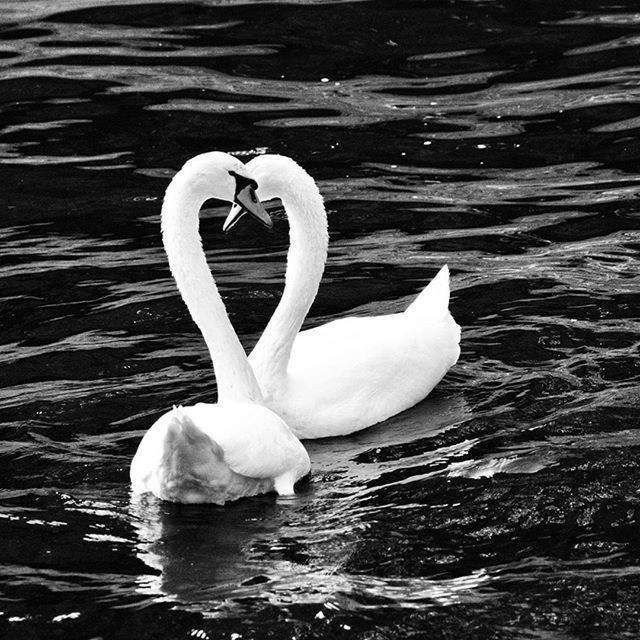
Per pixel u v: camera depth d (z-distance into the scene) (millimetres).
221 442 11312
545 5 25281
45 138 20500
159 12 25234
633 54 23109
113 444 12758
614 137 20234
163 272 16516
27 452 12594
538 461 12219
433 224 17797
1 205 18531
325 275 16531
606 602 10078
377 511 11477
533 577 10398
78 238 17547
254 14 25016
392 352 13805
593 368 14031
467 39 23891
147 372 14164
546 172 19281
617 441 12508
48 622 10000
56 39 24109
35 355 14500
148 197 18672
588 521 11195
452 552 10805
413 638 9727
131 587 10398
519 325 15086
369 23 24469
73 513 11508
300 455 11953
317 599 10141
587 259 16625
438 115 21109
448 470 12219
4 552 10938
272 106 21438
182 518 11383
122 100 21641
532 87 22062
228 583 10414
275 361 13266
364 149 20000
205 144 20188
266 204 18734
